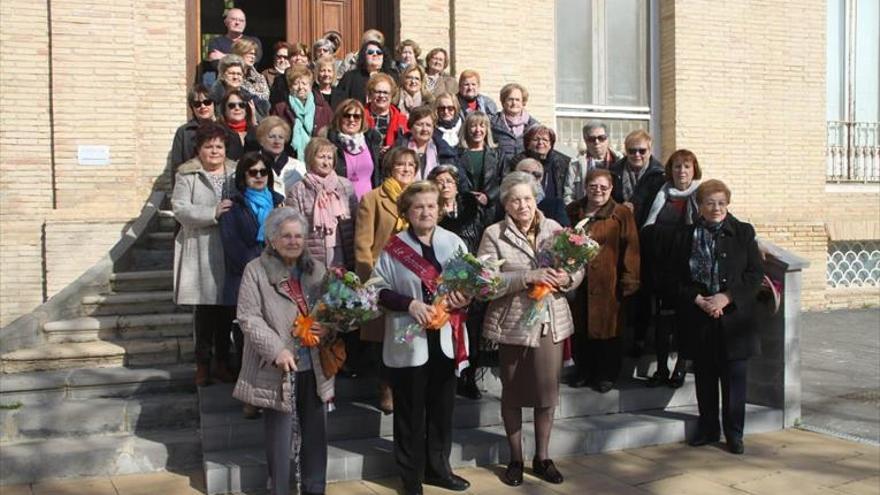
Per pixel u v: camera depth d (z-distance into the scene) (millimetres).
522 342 5371
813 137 12703
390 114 7371
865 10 13453
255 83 8203
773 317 6945
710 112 12023
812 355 9422
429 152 6594
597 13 11906
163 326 6965
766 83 12359
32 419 5785
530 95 10953
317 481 5039
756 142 12312
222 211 5730
